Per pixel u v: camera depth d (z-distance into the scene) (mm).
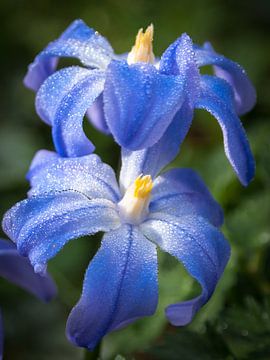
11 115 283
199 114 262
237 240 213
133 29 292
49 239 150
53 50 165
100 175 159
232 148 151
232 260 208
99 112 176
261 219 216
